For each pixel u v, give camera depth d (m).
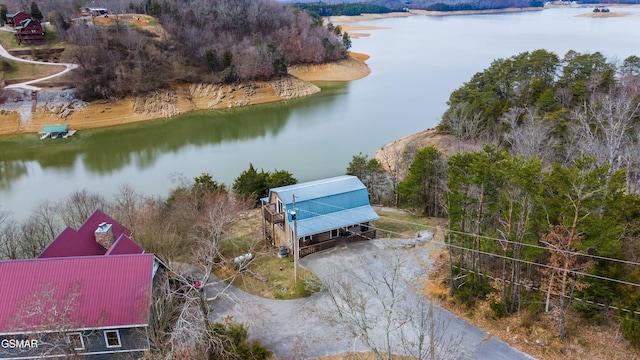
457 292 28.94
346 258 34.47
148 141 76.31
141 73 94.81
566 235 24.77
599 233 23.34
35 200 51.75
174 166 63.03
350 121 83.19
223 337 24.11
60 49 97.88
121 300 23.47
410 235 37.72
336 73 124.44
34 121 81.88
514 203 26.16
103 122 85.50
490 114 57.38
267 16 133.38
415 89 105.81
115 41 99.19
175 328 21.70
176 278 27.28
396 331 26.33
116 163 65.19
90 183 57.06
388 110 89.50
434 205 41.78
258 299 30.33
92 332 22.95
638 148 36.91
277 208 37.12
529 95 57.19
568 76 59.59
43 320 21.88
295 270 30.53
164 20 114.00
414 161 41.91
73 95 86.31
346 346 25.59
